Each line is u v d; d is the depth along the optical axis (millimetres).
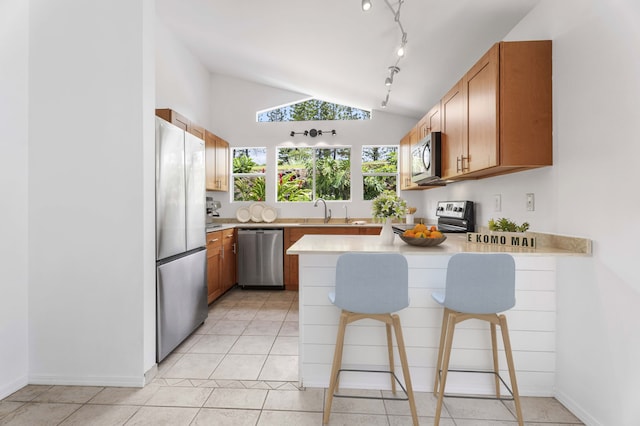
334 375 1737
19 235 2062
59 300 2111
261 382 2135
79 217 2104
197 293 2918
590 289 1720
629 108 1481
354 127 5074
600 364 1657
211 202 4492
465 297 1666
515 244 2061
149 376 2145
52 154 2104
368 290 1673
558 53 1905
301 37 3199
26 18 2084
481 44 2586
